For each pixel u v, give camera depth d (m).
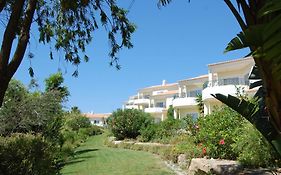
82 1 8.35
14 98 17.17
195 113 46.00
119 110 37.56
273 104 4.37
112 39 9.11
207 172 11.00
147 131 31.64
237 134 12.72
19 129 17.23
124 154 23.34
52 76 20.78
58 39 9.22
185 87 49.94
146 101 75.19
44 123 17.80
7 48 6.41
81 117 58.19
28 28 6.80
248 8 4.48
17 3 6.55
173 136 26.03
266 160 10.68
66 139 25.22
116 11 8.91
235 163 11.34
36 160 9.10
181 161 15.64
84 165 17.78
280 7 2.97
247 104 5.04
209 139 13.77
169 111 50.69
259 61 4.40
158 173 13.97
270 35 3.01
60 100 18.92
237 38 3.89
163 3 7.18
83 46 9.36
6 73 6.40
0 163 8.48
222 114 14.31
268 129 4.96
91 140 46.59
